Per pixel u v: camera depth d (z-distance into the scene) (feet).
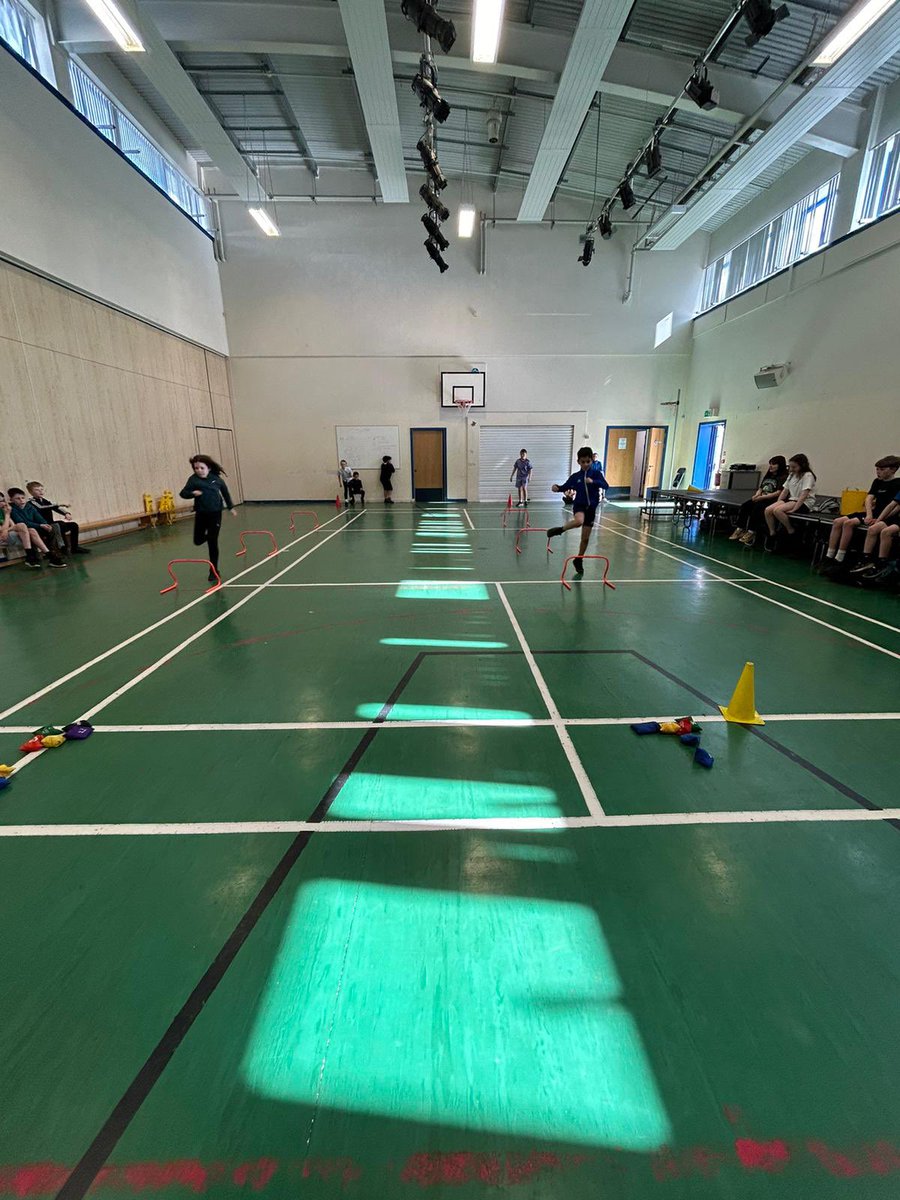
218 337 44.91
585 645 14.03
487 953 5.58
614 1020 4.94
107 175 30.12
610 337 47.09
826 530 24.39
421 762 8.95
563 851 7.00
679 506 38.55
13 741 9.69
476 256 45.52
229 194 43.37
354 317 46.42
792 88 23.39
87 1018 4.95
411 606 17.40
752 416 37.58
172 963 5.48
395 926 5.91
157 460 35.86
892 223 25.36
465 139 35.45
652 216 41.16
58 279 26.37
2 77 23.02
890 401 25.93
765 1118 4.22
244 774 8.66
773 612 16.70
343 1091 4.39
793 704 10.91
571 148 28.63
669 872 6.66
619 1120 4.21
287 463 49.06
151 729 10.04
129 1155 4.00
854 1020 4.96
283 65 28.99
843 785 8.34
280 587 19.83
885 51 20.02
